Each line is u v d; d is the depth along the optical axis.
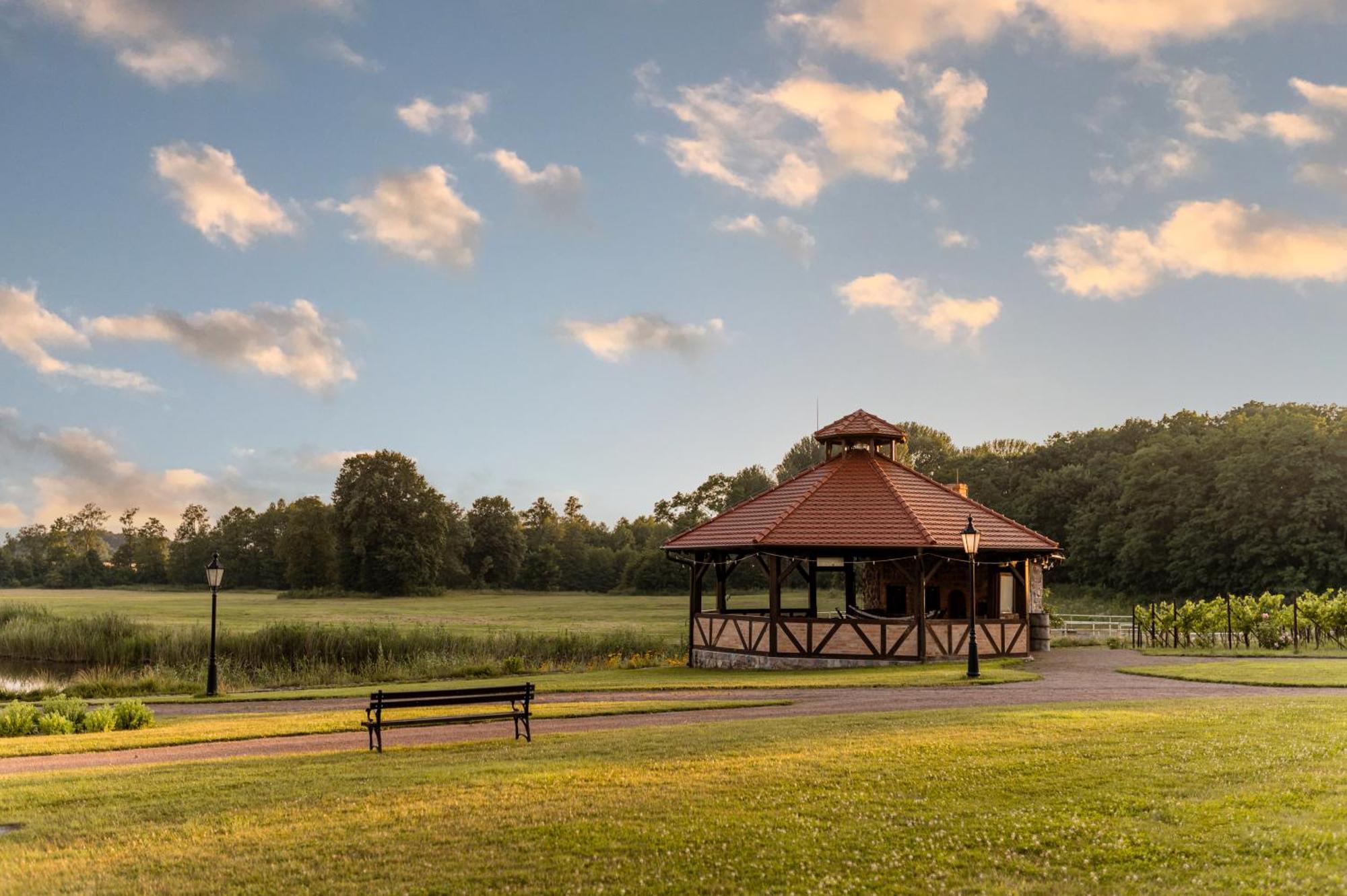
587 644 33.94
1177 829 7.57
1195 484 58.78
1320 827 7.46
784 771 9.82
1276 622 27.89
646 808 8.59
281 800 9.36
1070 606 61.44
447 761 11.20
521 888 6.85
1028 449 92.75
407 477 100.50
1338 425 55.44
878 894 6.58
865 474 28.16
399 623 53.75
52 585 140.50
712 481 110.19
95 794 9.85
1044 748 10.59
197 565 131.62
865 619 25.16
